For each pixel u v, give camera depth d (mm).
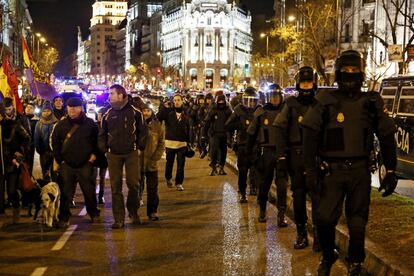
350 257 6145
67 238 9117
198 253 8180
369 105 5977
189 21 156625
